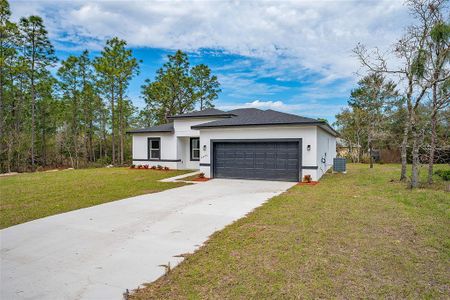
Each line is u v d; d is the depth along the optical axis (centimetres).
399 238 470
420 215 609
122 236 519
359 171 1692
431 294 300
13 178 1423
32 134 2306
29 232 547
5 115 2372
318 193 919
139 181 1298
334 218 598
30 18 2141
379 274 345
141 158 1962
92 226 584
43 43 2273
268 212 672
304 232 508
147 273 367
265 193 963
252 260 393
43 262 408
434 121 1027
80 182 1260
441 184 1034
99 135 3156
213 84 3175
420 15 953
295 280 333
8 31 2064
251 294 305
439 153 1342
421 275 342
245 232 523
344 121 2866
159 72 2845
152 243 480
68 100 2758
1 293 320
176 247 459
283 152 1268
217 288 321
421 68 955
